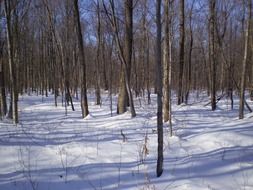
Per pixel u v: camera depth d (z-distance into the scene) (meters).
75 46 26.56
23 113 17.20
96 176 6.05
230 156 7.03
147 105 18.25
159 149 6.04
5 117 14.66
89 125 11.88
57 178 5.95
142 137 8.95
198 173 6.20
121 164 6.66
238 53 22.31
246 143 7.83
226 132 8.56
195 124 10.63
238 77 21.61
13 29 15.70
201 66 37.62
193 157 7.04
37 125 11.91
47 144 8.27
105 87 34.59
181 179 5.88
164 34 10.27
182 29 17.12
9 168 6.42
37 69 41.12
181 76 17.67
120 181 5.82
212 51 16.03
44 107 20.75
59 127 11.33
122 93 14.41
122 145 8.10
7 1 12.09
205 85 38.28
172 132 9.20
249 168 6.42
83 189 5.53
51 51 25.12
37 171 6.26
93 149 7.70
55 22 22.48
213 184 5.67
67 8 21.98
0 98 15.11
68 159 6.99
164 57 10.64
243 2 13.50
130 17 13.41
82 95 14.46
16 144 8.16
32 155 7.25
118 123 11.52
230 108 16.47
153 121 11.54
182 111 14.72
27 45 36.81
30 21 32.50
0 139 8.68
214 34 17.09
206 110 15.27
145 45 26.61
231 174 6.18
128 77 12.59
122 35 17.59
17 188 5.48
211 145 7.78
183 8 16.95
